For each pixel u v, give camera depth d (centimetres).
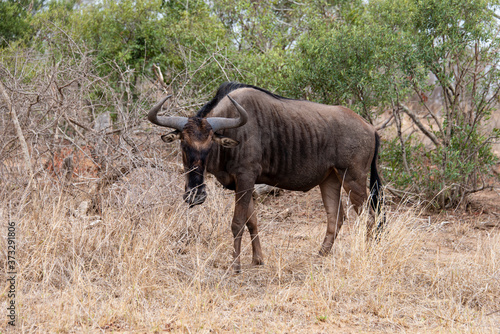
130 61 2222
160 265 996
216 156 1096
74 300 805
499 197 1917
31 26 2669
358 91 1697
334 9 2286
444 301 932
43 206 1066
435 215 1711
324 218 1634
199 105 1614
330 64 1672
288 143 1177
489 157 1794
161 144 1443
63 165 1377
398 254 1065
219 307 863
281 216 1573
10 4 2723
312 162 1206
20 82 1442
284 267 1082
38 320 770
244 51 2069
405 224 1143
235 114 1126
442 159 1727
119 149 1294
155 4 2273
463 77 1756
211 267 1082
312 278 983
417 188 1773
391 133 2325
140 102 1580
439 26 1622
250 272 1077
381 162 1838
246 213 1116
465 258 1191
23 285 880
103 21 2247
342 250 1172
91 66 1573
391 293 948
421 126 1930
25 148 1142
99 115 1620
